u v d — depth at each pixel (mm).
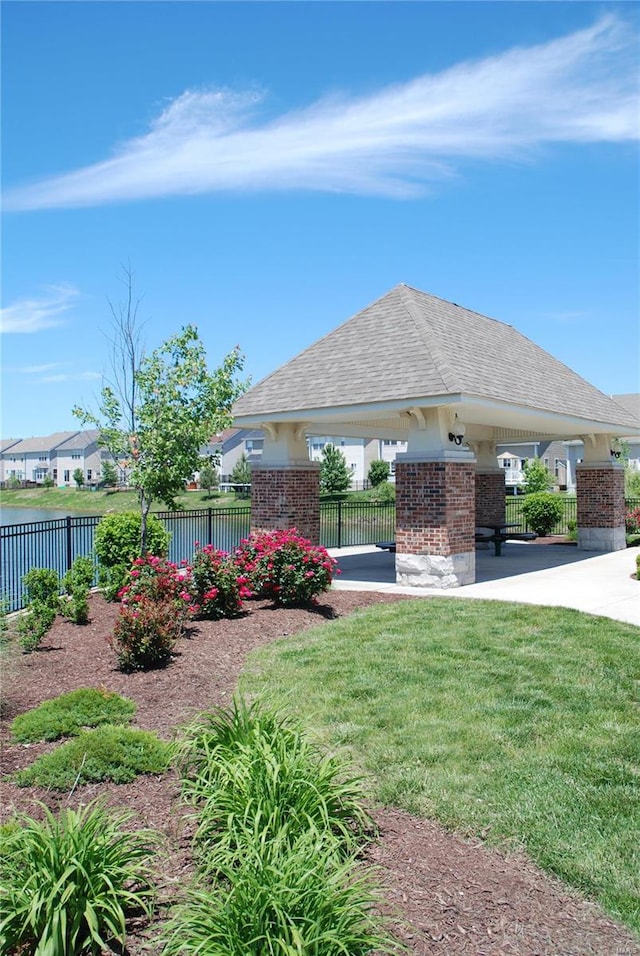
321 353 15742
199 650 8438
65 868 3172
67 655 8242
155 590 9383
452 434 13320
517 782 4875
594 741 5598
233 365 13172
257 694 6797
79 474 78688
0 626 8414
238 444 79688
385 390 13109
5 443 111000
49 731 5645
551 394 16656
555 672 7469
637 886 3676
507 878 3746
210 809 3883
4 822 4211
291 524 15148
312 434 17719
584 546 21469
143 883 3541
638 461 52625
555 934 3285
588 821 4340
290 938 2844
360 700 6629
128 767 4930
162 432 12461
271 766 3961
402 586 13445
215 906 3186
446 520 12906
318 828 3756
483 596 12188
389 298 16219
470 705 6461
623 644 8617
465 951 3137
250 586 11586
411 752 5387
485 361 15062
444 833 4230
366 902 3223
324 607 11242
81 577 12109
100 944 2949
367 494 53938
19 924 3016
